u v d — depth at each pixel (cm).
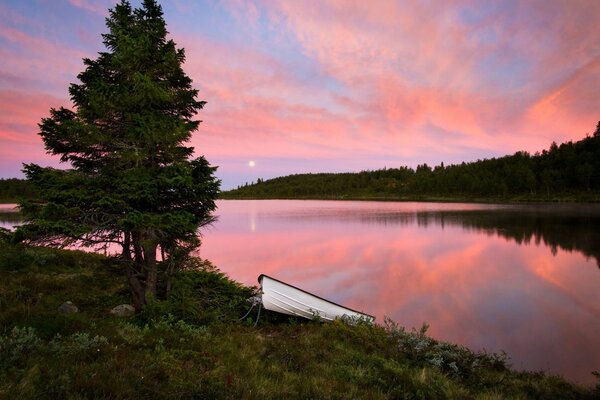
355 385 605
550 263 2602
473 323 1475
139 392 444
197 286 1116
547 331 1377
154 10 1033
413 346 917
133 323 826
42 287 1086
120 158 952
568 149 15850
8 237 823
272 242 3875
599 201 10188
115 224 926
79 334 615
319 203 15812
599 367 1066
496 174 16638
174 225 909
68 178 861
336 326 1049
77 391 422
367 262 2792
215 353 675
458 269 2511
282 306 1236
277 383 564
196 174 990
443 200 14912
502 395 693
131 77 963
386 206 11488
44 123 889
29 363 468
